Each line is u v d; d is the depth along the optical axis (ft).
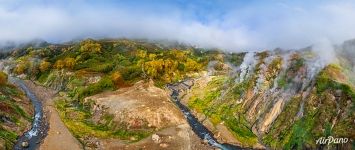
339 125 631.97
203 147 653.71
